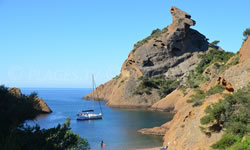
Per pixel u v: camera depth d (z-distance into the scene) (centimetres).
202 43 14450
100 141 4275
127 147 3769
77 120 7556
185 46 13862
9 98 1566
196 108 2994
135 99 12306
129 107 12150
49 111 9694
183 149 2502
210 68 8944
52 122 7031
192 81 9556
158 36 14575
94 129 5738
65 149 1463
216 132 2291
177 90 10250
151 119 7512
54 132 1468
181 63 13350
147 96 12169
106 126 6219
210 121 2381
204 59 11269
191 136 2553
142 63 13450
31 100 1666
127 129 5625
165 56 13562
